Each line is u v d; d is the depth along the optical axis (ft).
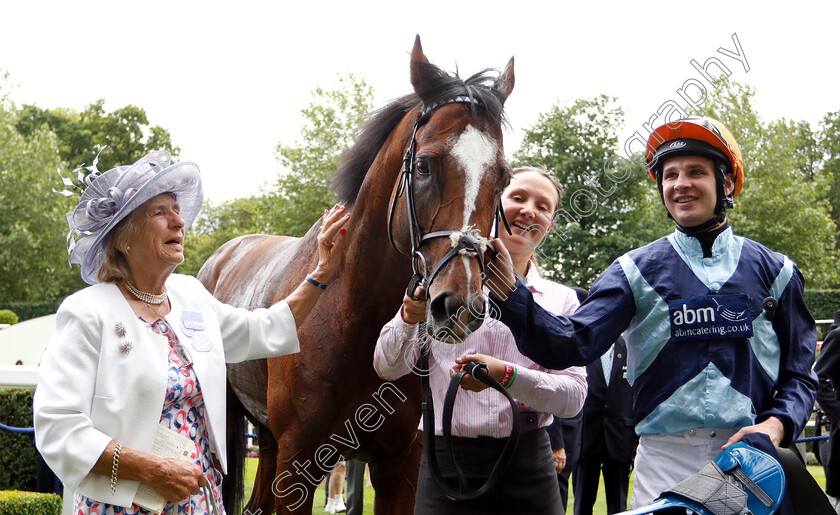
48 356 6.52
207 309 7.50
